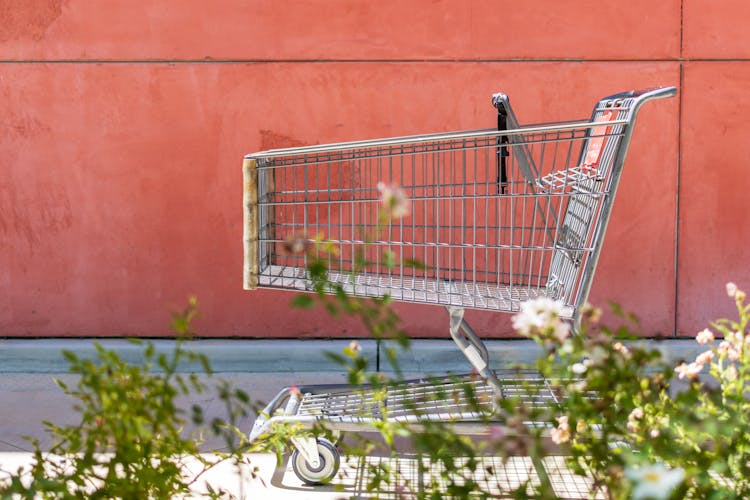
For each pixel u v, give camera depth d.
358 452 2.47
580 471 2.12
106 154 5.79
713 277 5.85
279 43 5.70
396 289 3.87
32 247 5.86
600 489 2.18
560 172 3.93
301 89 5.73
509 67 5.69
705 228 5.82
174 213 5.83
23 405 4.95
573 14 5.66
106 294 5.89
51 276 5.88
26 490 2.04
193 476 3.79
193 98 5.74
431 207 5.53
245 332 5.91
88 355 5.69
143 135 5.77
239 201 5.82
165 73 5.72
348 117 5.74
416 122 5.74
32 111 5.76
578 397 2.09
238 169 5.80
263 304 5.89
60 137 5.77
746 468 2.02
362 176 5.61
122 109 5.75
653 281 5.85
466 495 2.11
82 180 5.80
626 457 2.02
